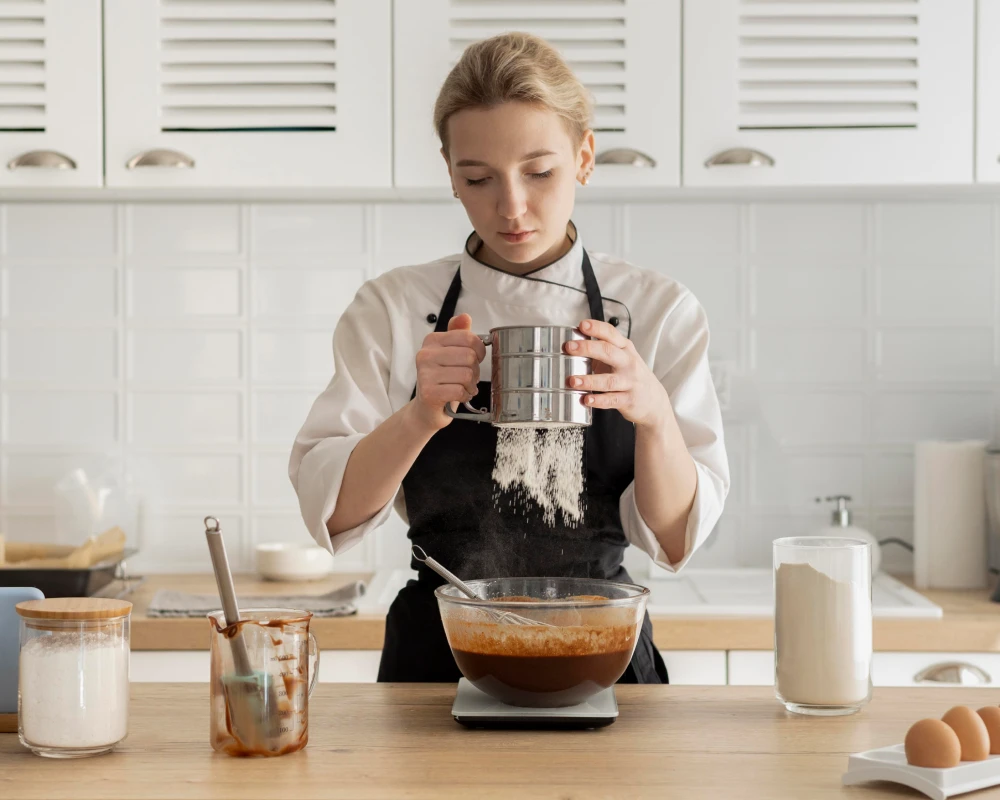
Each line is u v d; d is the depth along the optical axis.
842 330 2.55
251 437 2.56
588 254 1.50
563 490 1.40
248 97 2.16
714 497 1.34
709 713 1.10
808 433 2.56
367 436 1.29
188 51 2.16
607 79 2.16
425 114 2.17
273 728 0.95
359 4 2.16
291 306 2.55
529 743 1.00
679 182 2.18
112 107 2.17
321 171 2.18
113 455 2.55
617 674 1.06
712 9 2.16
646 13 2.16
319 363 2.56
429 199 2.45
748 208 2.54
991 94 2.17
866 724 1.06
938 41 2.17
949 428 2.55
